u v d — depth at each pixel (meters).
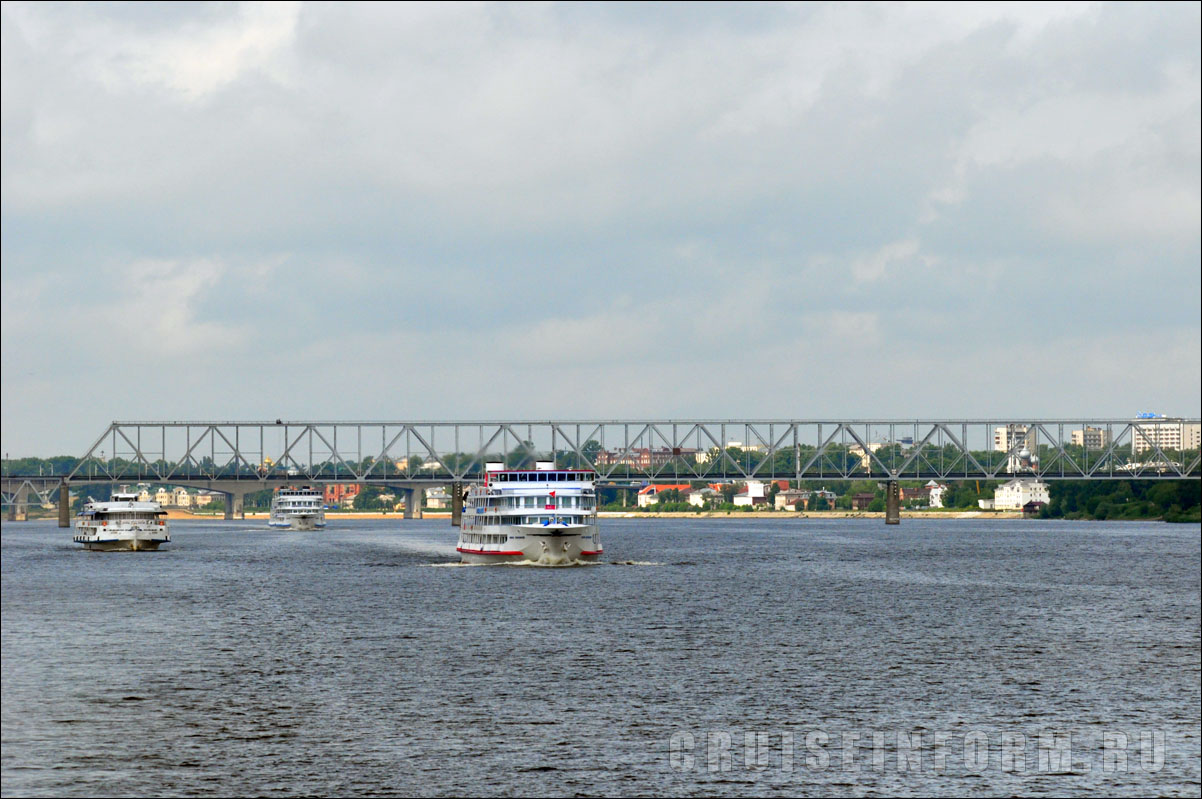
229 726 145.62
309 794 123.50
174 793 124.31
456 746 137.12
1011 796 123.69
